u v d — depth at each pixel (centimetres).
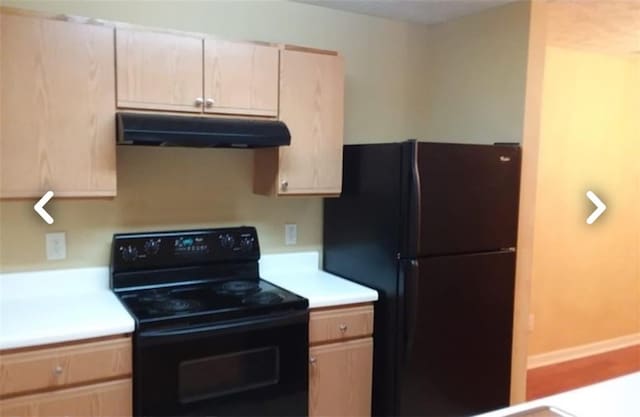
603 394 144
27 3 229
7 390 185
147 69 221
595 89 423
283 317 233
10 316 207
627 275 464
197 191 271
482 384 270
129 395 205
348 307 254
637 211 464
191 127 222
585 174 427
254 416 229
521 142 277
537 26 276
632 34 352
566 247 423
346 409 258
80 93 210
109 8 245
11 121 200
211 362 218
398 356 250
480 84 300
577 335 438
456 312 258
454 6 290
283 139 240
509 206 271
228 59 238
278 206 295
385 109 322
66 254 243
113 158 219
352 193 281
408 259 244
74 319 204
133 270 250
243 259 278
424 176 243
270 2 281
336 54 266
